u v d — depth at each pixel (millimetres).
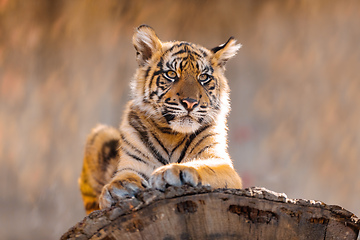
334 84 15055
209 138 5848
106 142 7453
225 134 6125
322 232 3441
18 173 14672
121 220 3301
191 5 16797
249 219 3416
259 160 14844
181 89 5684
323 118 14883
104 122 15570
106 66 16016
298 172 14438
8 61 15773
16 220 12867
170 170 3986
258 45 16156
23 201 13930
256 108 15602
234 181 4801
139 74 6172
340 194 13906
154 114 5820
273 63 15906
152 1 16594
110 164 7320
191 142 5812
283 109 15406
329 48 15359
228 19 16609
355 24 15180
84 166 7574
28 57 15883
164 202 3344
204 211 3381
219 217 3389
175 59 5891
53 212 13680
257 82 15883
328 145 14555
